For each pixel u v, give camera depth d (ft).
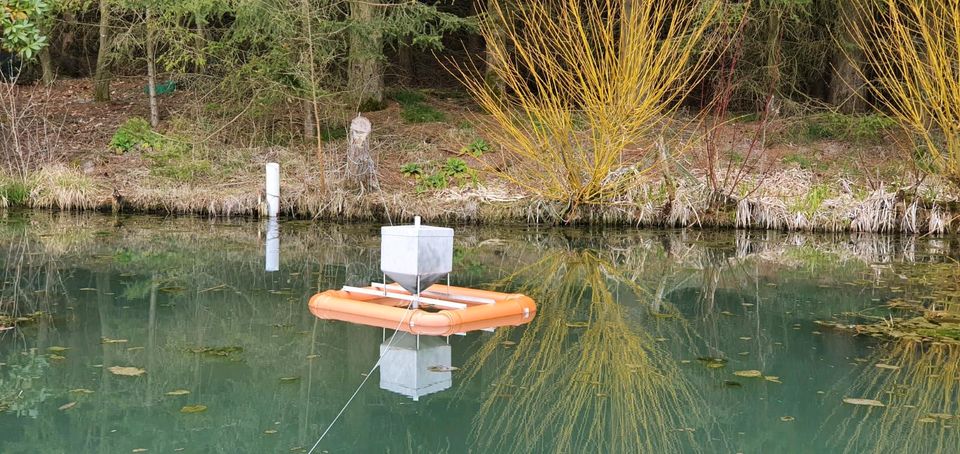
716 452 15.16
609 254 35.76
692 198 43.65
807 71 59.98
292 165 47.52
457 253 35.50
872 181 44.32
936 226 41.42
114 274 29.50
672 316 24.99
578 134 46.80
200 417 16.52
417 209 43.65
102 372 19.02
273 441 15.43
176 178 46.11
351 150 44.65
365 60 53.83
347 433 15.84
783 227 42.83
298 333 22.43
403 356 20.61
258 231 39.99
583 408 17.38
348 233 39.96
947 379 19.21
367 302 24.95
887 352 21.35
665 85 40.42
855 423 16.58
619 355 20.97
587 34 47.14
